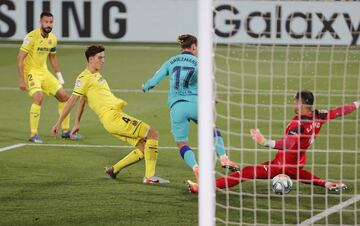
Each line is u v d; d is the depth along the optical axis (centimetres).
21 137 3391
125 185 2614
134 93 4494
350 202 2402
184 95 2577
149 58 5578
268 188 2403
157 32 6019
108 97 2639
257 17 5631
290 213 2294
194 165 2506
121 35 5991
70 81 4828
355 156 3002
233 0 5641
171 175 2761
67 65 5312
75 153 3095
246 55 5344
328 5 5500
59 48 5875
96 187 2584
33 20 5866
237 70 4991
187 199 2455
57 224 2194
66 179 2684
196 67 2577
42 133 3481
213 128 1797
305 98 2344
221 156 2572
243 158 2975
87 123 3734
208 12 1761
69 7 5909
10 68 5225
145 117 3869
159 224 2195
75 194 2495
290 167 2391
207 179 1767
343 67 4934
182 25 6016
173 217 2261
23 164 2897
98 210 2325
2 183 2623
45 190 2539
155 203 2403
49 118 3831
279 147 2248
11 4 5862
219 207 2344
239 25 5659
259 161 2938
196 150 3167
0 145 3222
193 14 5991
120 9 5969
